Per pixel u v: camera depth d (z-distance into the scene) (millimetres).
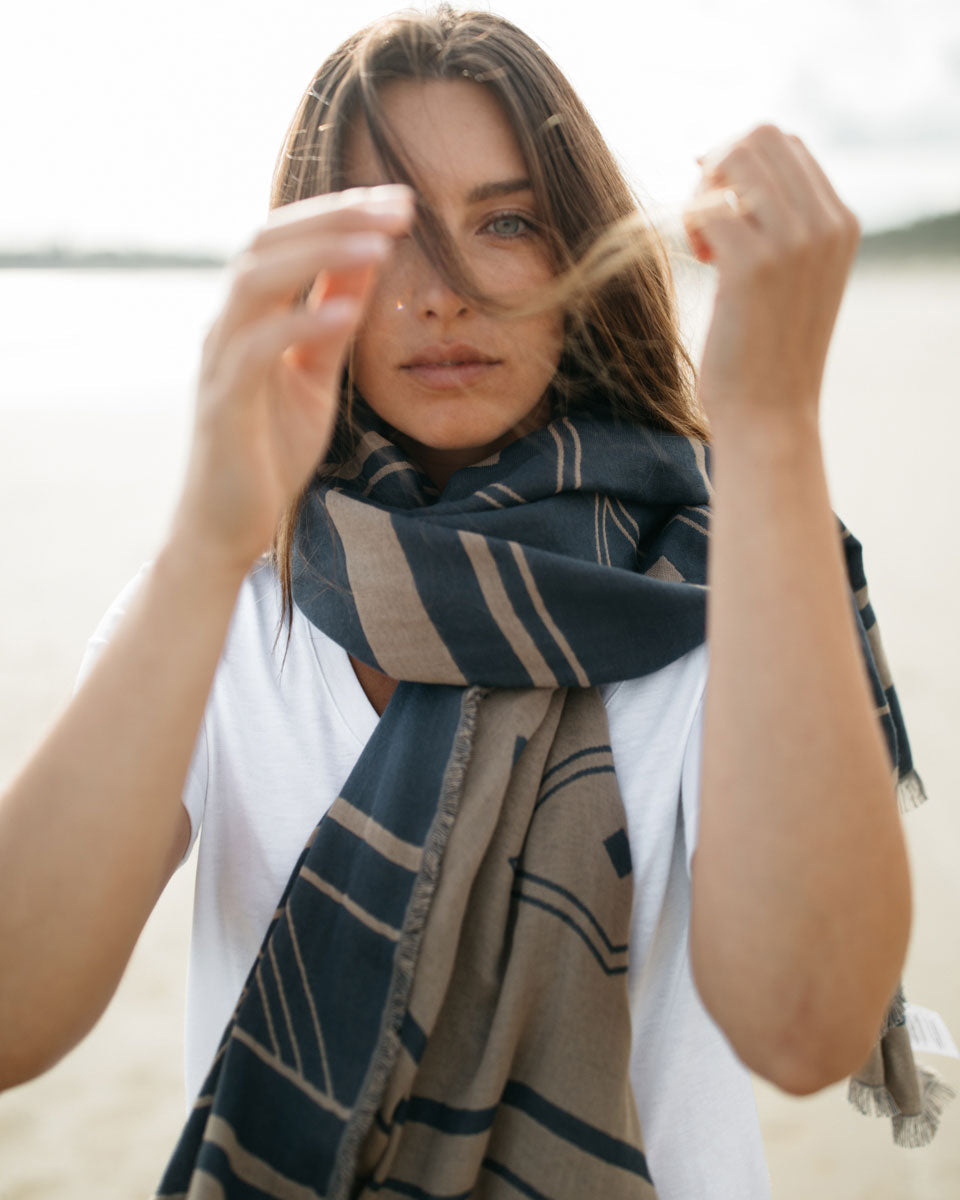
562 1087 945
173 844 1052
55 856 800
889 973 805
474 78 1004
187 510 819
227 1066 966
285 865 1070
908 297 23297
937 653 5086
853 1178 2367
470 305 993
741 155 789
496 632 1031
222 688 1120
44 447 11352
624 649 1045
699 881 823
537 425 1196
